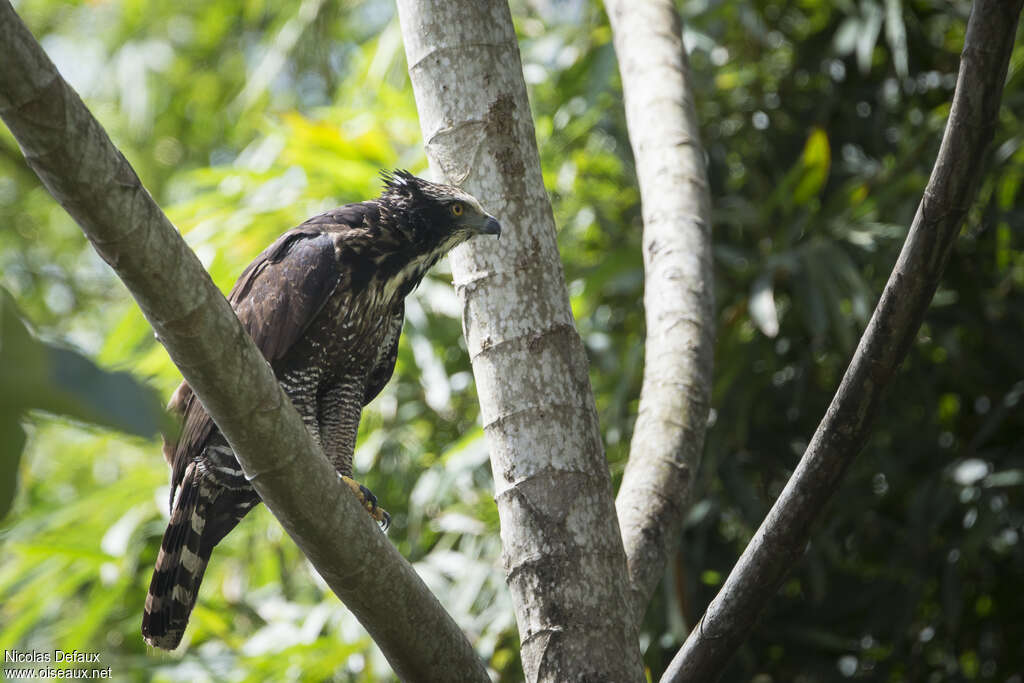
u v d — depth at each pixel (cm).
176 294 374
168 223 367
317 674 965
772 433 1077
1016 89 1059
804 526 495
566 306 534
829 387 1099
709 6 1130
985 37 421
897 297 462
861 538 1081
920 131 1065
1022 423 1045
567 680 482
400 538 1108
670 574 948
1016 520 1008
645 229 716
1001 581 1050
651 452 619
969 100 430
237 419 413
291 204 1106
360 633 971
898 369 471
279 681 974
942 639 1056
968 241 1088
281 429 422
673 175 715
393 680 952
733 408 1037
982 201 1079
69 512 1136
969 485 992
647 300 689
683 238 689
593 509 507
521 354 521
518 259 529
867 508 1020
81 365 200
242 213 1097
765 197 1107
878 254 1030
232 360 399
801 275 977
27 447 194
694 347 651
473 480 1082
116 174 348
